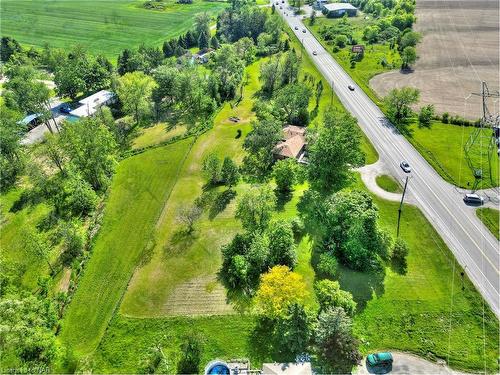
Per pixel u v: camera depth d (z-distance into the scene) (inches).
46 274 2768.2
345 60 6540.4
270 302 2247.8
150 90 5064.0
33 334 2106.3
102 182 3661.4
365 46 7126.0
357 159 3336.6
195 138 4416.8
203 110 5098.4
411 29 7765.8
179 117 4977.9
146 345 2292.1
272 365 2025.1
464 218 3134.8
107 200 3484.3
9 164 3944.4
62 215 3339.1
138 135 4608.8
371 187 3513.8
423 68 6063.0
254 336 2301.9
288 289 2250.2
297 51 7017.7
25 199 3565.5
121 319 2433.6
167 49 7155.5
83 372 2164.1
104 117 4552.2
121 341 2317.9
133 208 3378.4
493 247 2866.6
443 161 3816.4
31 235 2807.6
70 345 2293.3
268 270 2625.5
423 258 2780.5
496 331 2290.8
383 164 3828.7
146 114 4977.9
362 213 2642.7
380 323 2356.1
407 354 2198.6
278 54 6579.7
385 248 2682.1
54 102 5565.9
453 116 4598.9
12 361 2096.5
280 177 3412.9
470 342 2244.1
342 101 5118.1
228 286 2630.4
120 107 5408.5
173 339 2317.9
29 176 3762.3
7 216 3363.7
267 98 5408.5
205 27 7849.4
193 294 2583.7
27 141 4537.4
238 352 2224.4
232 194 3508.9
